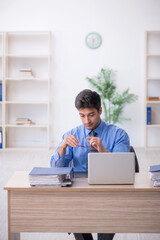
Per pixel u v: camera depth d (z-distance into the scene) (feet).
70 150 7.36
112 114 20.18
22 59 21.48
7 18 21.18
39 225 5.79
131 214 5.71
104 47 21.17
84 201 5.72
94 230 5.76
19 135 21.94
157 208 5.68
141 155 18.52
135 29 21.01
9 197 5.77
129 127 21.54
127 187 5.66
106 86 20.03
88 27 21.12
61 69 21.39
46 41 21.34
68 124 21.65
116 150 7.13
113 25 21.04
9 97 21.67
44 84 21.61
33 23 21.20
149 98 20.63
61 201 5.74
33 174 5.68
